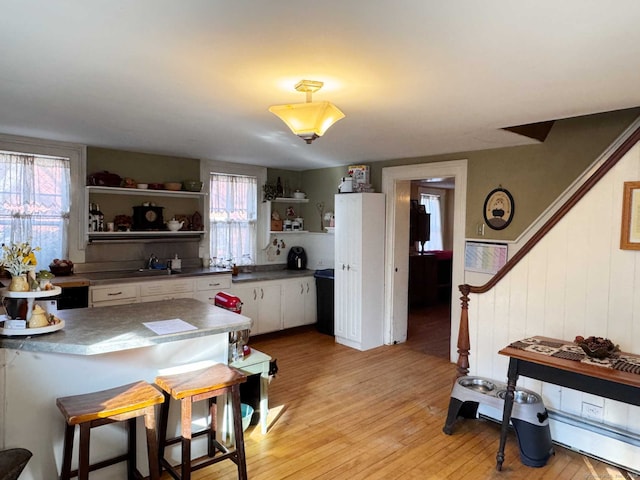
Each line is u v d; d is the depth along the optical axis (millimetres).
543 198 3930
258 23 1641
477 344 3410
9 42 1842
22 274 2182
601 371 2307
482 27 1649
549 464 2723
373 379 4121
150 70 2176
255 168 5883
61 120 3303
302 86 2375
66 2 1488
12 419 2074
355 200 5020
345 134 3668
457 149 4355
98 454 2344
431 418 3332
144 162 4891
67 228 4391
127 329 2447
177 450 2652
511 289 3225
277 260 6203
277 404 3549
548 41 1771
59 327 2344
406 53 1915
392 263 5195
